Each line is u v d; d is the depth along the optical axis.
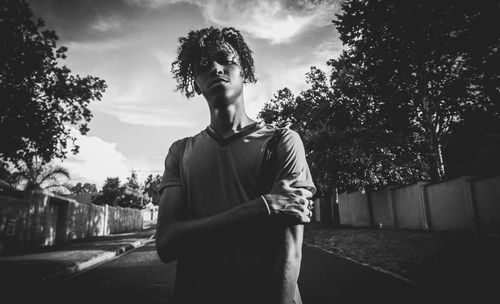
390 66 16.09
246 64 1.07
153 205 74.50
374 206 18.78
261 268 0.76
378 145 16.94
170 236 0.78
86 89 12.38
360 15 14.99
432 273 5.75
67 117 12.54
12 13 10.16
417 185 14.53
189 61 1.04
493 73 14.07
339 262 7.94
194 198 0.86
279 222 0.73
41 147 12.07
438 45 14.62
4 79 10.77
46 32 10.88
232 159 0.86
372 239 11.80
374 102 18.39
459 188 11.91
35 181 20.03
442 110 16.19
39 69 11.00
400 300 4.36
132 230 37.56
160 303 4.68
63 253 11.35
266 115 27.69
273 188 0.78
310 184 0.82
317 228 20.94
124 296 5.14
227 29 1.04
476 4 13.35
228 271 0.76
